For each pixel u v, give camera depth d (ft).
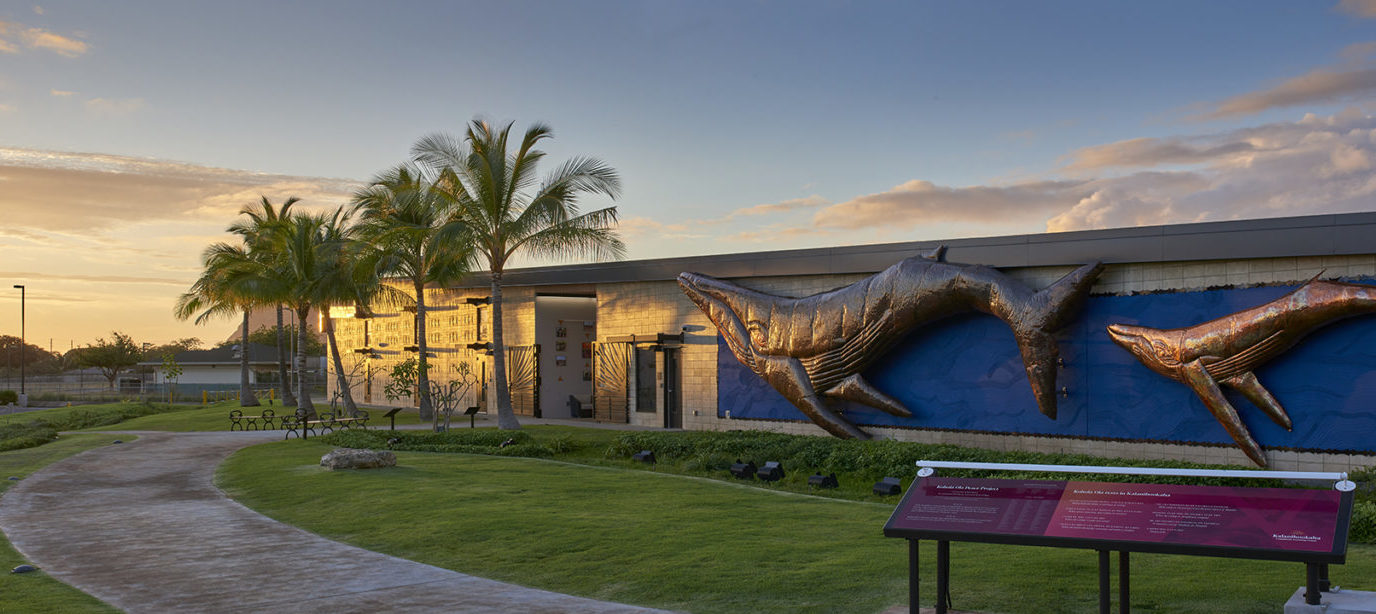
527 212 89.71
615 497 49.32
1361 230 53.98
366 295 122.31
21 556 37.22
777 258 82.94
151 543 39.55
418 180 104.58
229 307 153.07
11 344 509.35
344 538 39.96
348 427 97.35
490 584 31.40
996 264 69.05
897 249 74.79
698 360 90.94
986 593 28.19
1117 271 63.98
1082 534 22.88
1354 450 54.08
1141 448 62.69
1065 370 65.98
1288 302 55.06
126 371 327.06
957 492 25.88
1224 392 58.18
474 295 123.54
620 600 29.12
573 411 113.29
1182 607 26.25
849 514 43.62
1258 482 53.21
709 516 42.91
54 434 104.73
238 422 106.52
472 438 82.12
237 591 30.81
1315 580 21.65
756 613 27.07
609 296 101.71
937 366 72.90
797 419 82.07
